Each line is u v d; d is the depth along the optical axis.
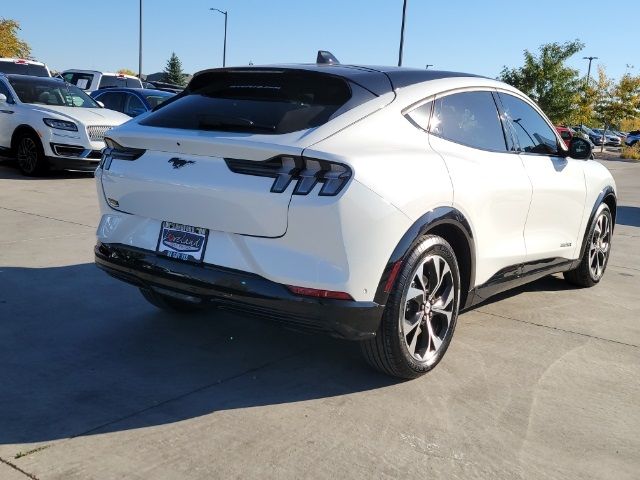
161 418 3.10
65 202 8.73
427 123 3.78
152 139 3.42
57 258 5.84
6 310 4.47
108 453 2.76
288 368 3.77
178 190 3.33
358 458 2.82
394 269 3.25
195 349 3.99
